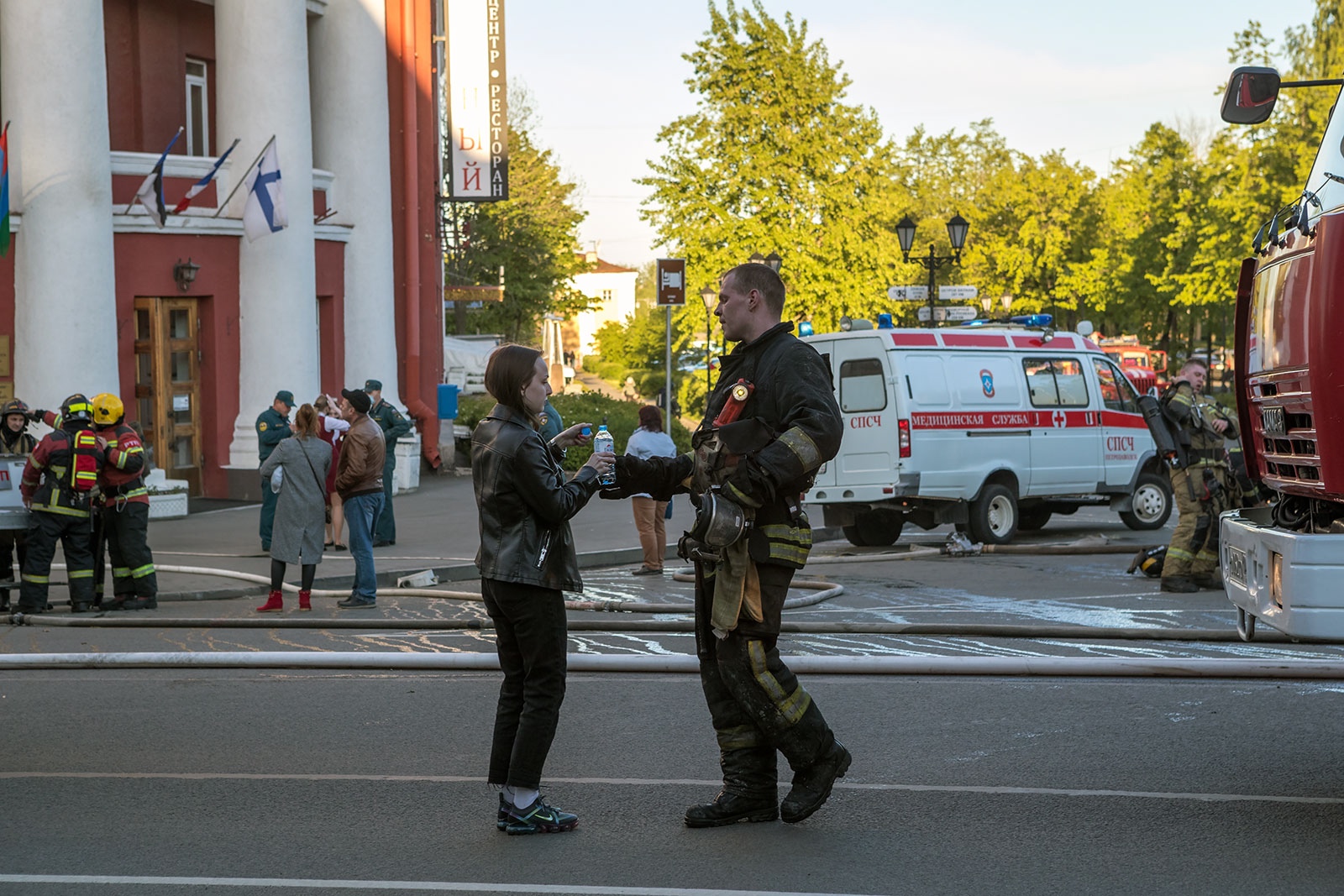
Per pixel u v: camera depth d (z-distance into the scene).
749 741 5.75
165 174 21.84
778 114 46.16
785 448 5.36
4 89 20.00
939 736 7.30
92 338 19.97
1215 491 12.91
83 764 6.89
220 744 7.30
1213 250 52.31
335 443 16.70
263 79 22.52
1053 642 10.17
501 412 5.76
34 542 11.98
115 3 22.89
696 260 46.25
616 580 14.73
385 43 26.56
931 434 17.81
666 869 5.16
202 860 5.33
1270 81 6.94
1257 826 5.64
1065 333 19.75
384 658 9.32
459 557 16.02
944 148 84.75
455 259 55.22
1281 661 8.76
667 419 22.56
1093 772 6.55
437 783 6.50
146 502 12.47
